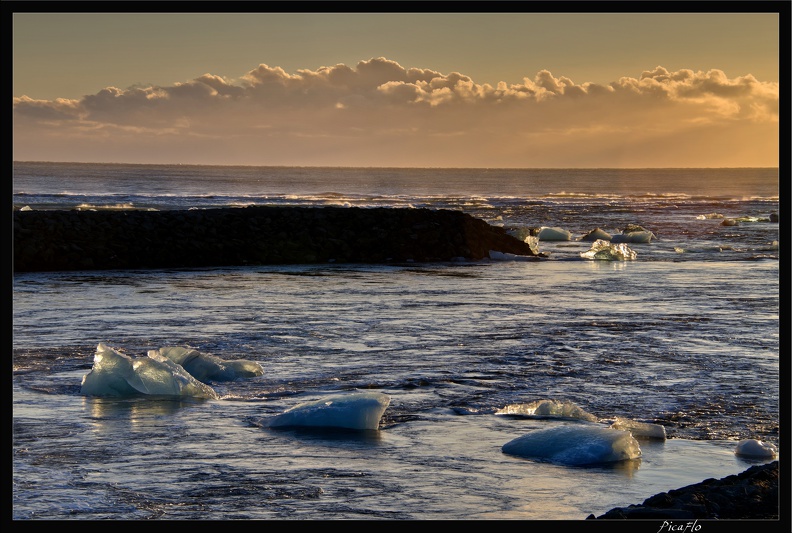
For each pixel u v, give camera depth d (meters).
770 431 11.40
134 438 10.43
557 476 9.10
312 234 41.00
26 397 12.77
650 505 7.95
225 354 16.56
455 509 7.98
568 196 135.12
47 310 22.31
